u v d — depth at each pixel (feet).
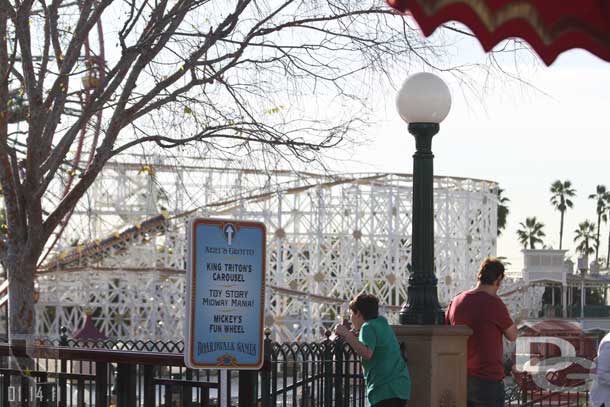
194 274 35.35
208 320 35.55
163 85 53.36
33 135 52.54
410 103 42.09
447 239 223.71
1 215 61.36
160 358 40.14
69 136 53.62
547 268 271.49
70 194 53.47
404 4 19.75
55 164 53.47
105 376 42.96
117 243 175.94
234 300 36.06
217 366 35.58
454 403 40.88
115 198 170.60
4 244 55.31
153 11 54.19
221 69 53.62
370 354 38.09
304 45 55.57
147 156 58.90
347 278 217.56
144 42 53.26
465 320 41.04
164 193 63.41
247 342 36.22
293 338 201.05
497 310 40.70
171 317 196.65
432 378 40.42
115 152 53.36
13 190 53.57
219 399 39.17
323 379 43.96
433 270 42.80
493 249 240.32
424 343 40.70
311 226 209.56
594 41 22.17
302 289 222.28
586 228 467.52
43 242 53.52
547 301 323.57
